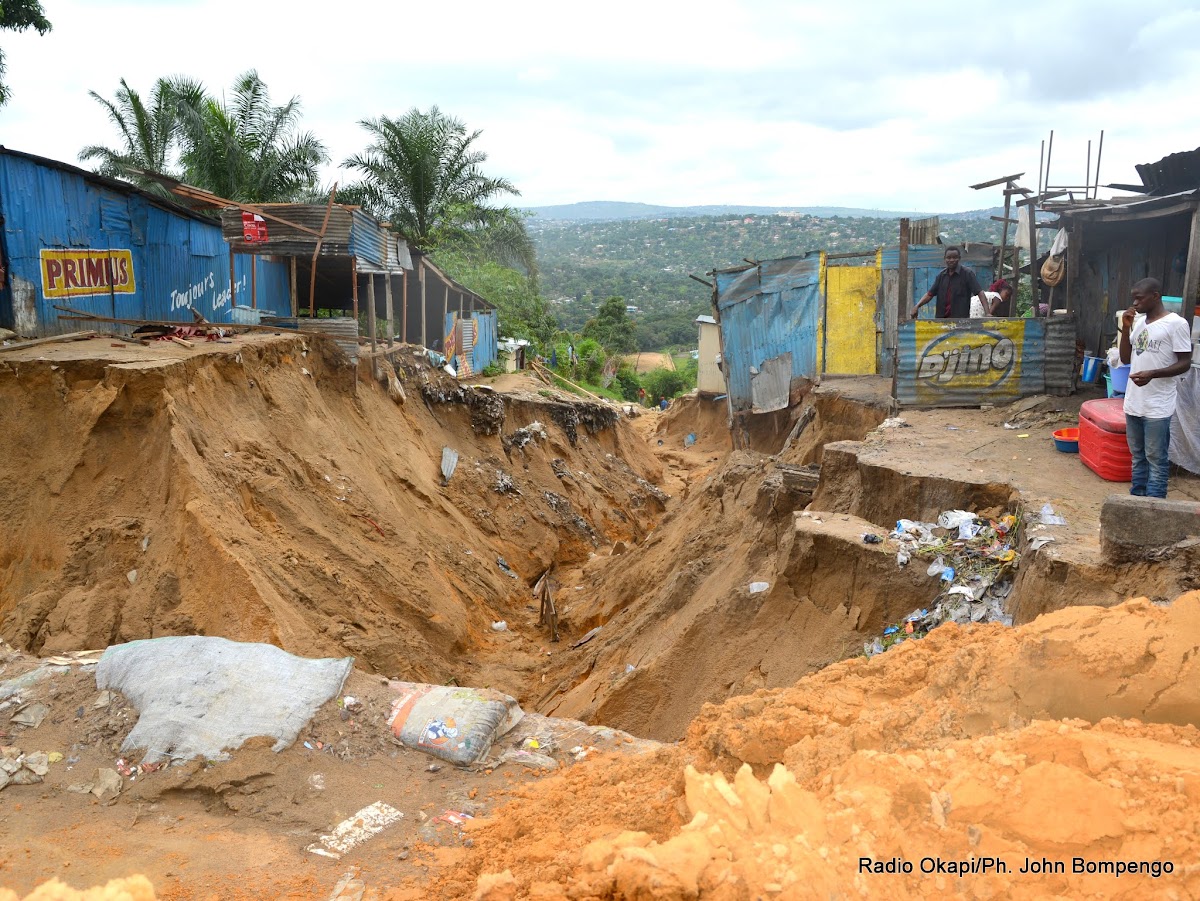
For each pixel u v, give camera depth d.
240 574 9.93
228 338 15.05
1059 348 12.70
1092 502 8.11
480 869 4.64
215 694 6.52
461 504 18.95
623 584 15.53
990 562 7.82
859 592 8.30
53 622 9.62
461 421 22.20
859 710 4.48
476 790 5.86
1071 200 13.87
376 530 14.11
